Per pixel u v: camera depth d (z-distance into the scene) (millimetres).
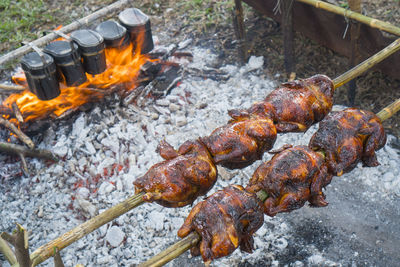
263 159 2271
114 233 2053
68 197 2205
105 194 2197
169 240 2047
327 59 2746
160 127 2408
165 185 1436
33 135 2398
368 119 1566
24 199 2217
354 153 1526
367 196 2127
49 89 2303
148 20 2551
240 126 1523
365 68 1694
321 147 1531
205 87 2654
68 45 2330
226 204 1389
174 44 3000
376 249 1975
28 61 2248
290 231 2047
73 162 2301
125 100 2508
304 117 1602
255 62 2791
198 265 1983
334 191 2160
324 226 2053
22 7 3455
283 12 2422
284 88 1653
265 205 1458
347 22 2207
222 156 1502
